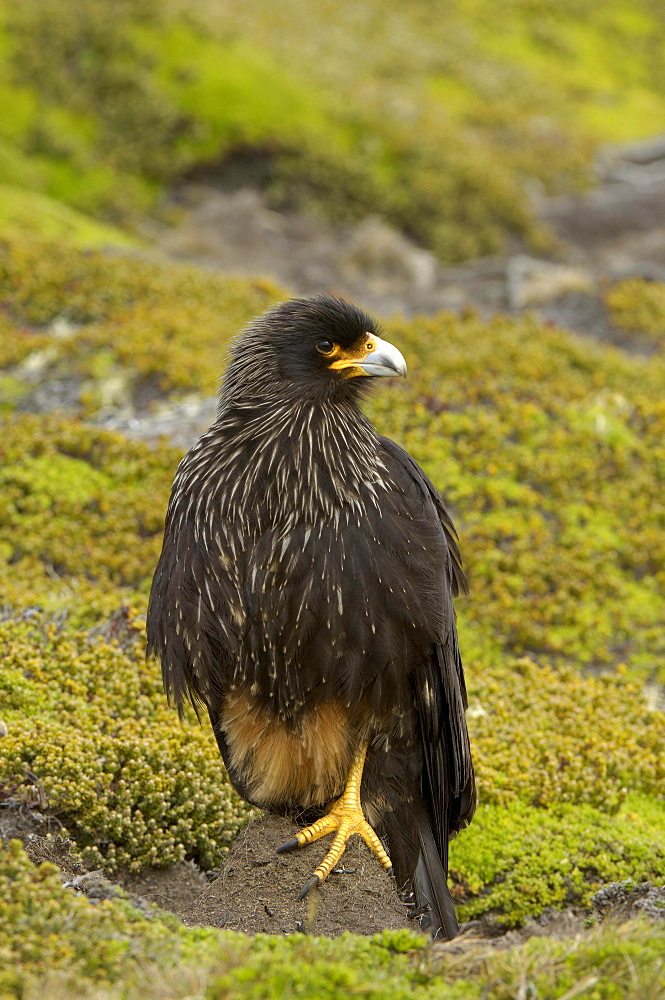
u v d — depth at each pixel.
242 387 7.51
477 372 16.38
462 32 50.97
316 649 6.91
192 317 18.36
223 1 42.72
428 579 7.18
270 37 41.53
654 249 34.84
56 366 16.78
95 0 37.84
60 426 14.25
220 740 7.77
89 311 18.61
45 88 34.62
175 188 34.38
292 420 7.23
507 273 31.08
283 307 7.57
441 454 14.31
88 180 32.66
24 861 6.18
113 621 10.11
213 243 31.11
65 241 21.09
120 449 13.85
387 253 31.44
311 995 5.25
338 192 34.59
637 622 12.80
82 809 7.45
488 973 5.70
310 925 6.71
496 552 13.09
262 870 7.38
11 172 31.28
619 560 13.60
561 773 9.12
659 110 49.84
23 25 35.72
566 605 12.60
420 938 5.96
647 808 9.02
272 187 34.78
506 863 8.26
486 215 35.16
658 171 42.53
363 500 7.14
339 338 7.37
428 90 44.31
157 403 15.73
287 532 6.98
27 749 7.63
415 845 7.63
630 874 8.10
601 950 5.77
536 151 40.81
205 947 5.89
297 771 7.47
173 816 7.78
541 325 19.86
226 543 7.09
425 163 35.97
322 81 39.16
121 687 8.90
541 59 51.62
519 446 14.70
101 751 7.90
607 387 17.12
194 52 37.28
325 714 7.16
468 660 11.89
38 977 5.40
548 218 37.34
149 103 34.91
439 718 7.57
